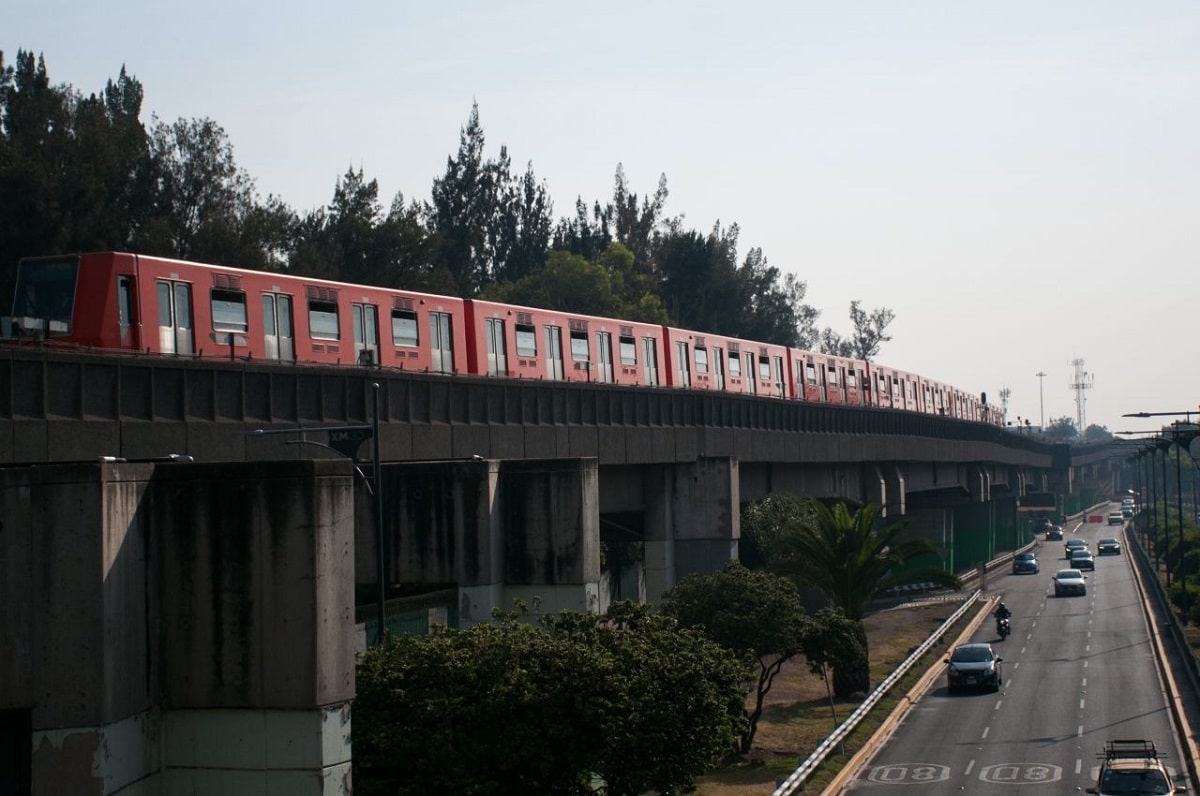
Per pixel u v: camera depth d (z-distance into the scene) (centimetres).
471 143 13175
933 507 10944
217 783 1967
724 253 15550
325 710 1955
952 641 6962
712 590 4300
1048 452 17625
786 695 5278
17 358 2761
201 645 1984
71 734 1847
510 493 3503
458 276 12850
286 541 1956
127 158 7800
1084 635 7206
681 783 2616
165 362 3116
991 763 4003
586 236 14988
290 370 3491
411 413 3922
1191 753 3941
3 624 1872
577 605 3434
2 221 6575
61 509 1866
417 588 3934
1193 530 10362
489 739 2389
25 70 8206
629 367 5950
